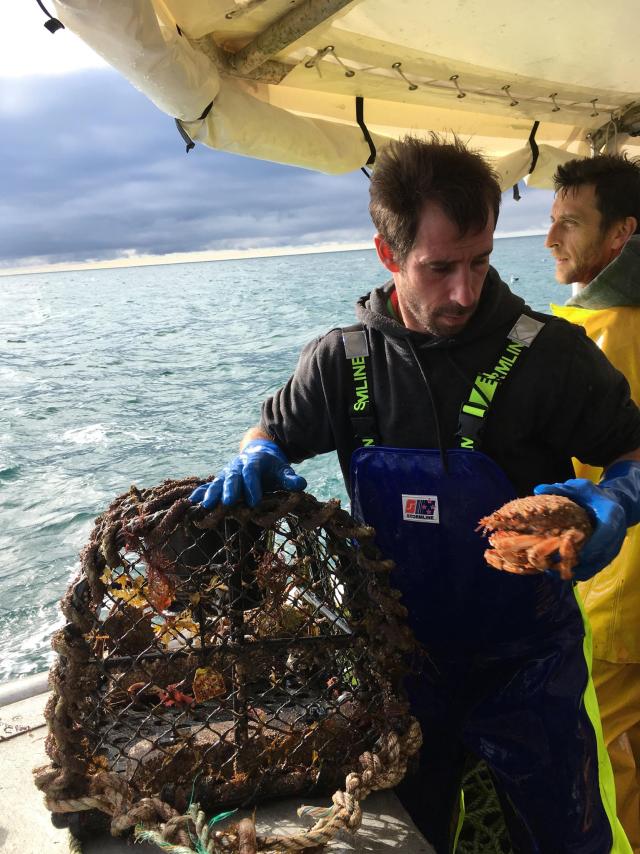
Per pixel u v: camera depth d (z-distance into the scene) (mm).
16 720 2324
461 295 1412
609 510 1376
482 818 2021
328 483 9148
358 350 1698
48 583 7680
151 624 1754
